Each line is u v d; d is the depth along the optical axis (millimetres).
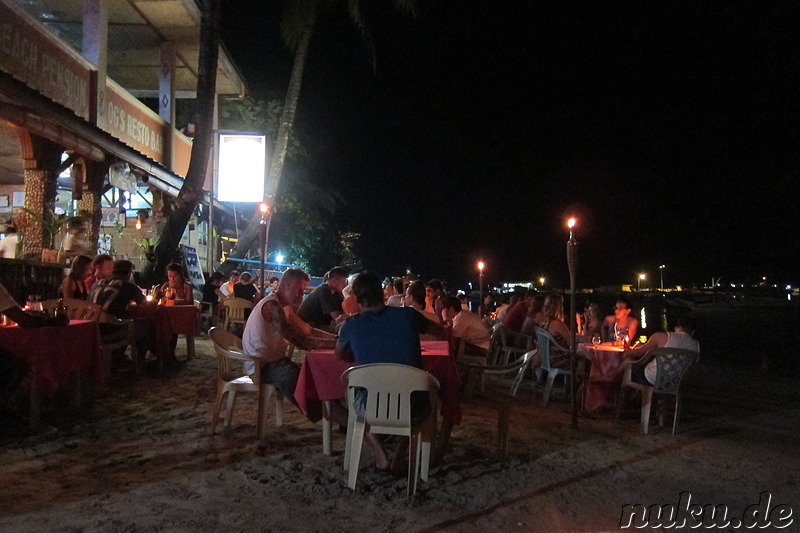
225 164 18766
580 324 11859
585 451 6461
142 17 16500
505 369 6273
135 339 9812
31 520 4246
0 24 10211
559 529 4410
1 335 6141
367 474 5438
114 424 6848
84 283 9531
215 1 15008
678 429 7711
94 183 13008
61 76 12320
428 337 7926
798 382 12461
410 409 4891
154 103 23641
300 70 21719
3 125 11578
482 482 5344
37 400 6359
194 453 5871
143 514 4398
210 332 6449
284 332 6016
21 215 11461
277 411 6953
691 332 7742
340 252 35031
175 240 15250
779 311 54219
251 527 4242
